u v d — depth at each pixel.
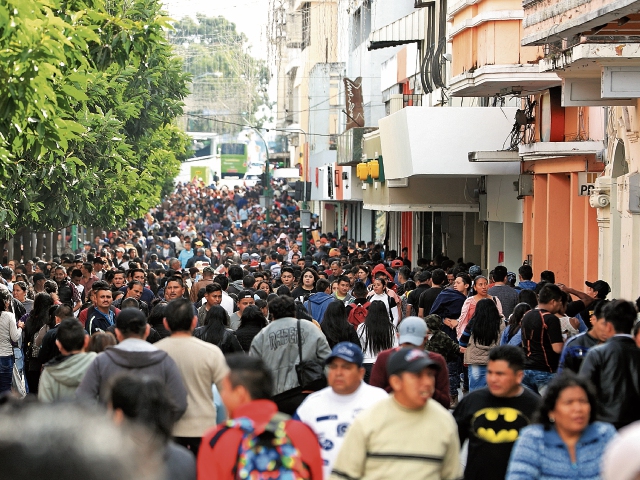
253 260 63.38
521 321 22.41
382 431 11.40
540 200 47.06
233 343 22.23
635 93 28.62
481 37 42.50
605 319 16.42
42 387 16.84
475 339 26.61
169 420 10.44
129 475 3.28
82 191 49.91
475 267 37.28
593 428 11.48
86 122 47.38
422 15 73.19
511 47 41.53
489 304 26.59
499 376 13.37
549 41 32.16
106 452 3.27
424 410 11.54
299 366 19.20
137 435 4.75
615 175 37.09
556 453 11.35
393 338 24.70
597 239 41.53
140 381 10.53
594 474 11.27
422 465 11.30
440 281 32.94
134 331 15.92
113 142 50.28
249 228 128.75
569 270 45.12
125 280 42.84
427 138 49.78
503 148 49.59
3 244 59.97
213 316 22.36
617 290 37.00
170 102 69.19
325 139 126.88
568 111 43.28
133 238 90.19
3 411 3.88
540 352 21.61
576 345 17.92
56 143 25.36
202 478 10.34
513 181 51.75
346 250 70.12
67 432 3.30
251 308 23.41
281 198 171.62
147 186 69.62
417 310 34.78
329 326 23.95
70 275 44.09
